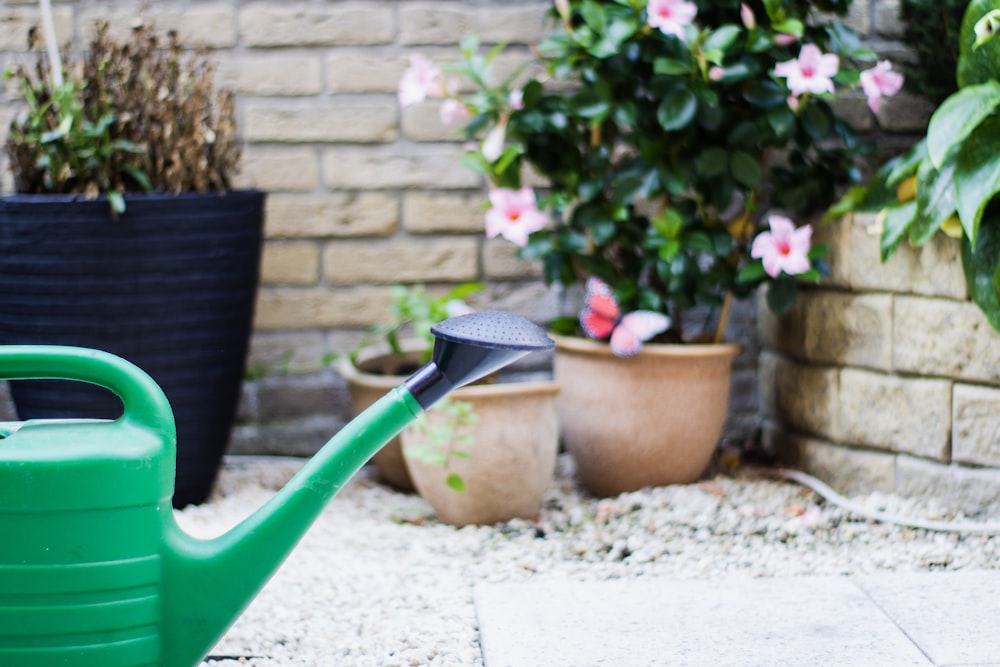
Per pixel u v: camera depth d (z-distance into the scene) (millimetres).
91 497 1156
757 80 2250
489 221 2230
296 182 2615
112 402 2131
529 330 1222
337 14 2588
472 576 1880
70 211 2061
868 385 2244
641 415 2225
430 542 2033
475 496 2092
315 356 2650
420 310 2320
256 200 2244
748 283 2332
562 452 2674
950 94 2398
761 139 2273
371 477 2516
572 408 2307
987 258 2008
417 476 2152
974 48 2027
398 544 2033
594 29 2197
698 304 2564
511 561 1941
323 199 2625
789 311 2432
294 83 2596
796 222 2461
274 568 1242
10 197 2107
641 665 1473
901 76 2227
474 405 2053
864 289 2232
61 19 2541
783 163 2615
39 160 2139
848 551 1964
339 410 2666
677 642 1547
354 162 2623
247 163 2604
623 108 2234
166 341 2143
